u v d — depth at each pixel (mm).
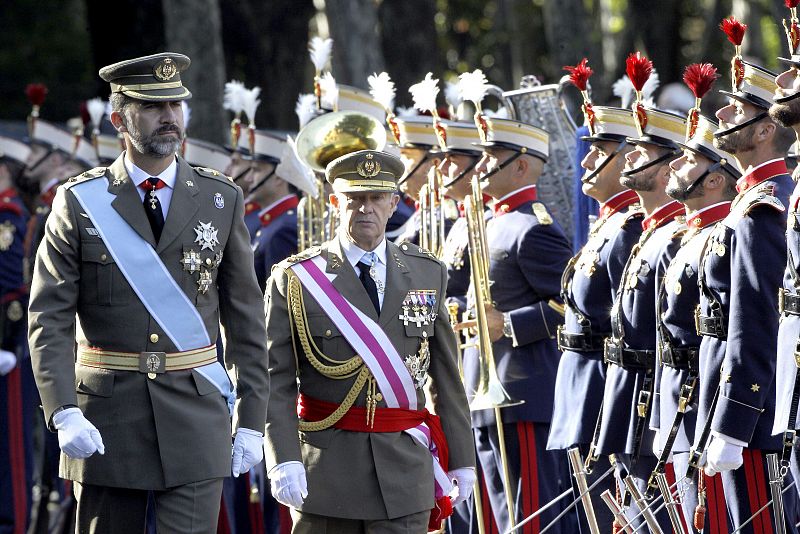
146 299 20531
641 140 24078
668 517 24062
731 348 20609
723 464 20625
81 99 87562
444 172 29984
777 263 20391
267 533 31594
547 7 68938
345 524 21594
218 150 35781
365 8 62312
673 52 76750
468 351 28609
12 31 86750
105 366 20531
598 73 65750
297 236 32594
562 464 27875
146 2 59562
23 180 40719
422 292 22109
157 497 20547
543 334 27500
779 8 39562
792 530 22828
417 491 21438
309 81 82000
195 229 20891
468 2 97562
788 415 19859
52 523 36500
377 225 21844
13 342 36688
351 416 21484
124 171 20891
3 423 35469
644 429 23844
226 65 76875
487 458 28281
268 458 21406
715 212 22734
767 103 21312
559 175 32688
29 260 37938
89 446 19656
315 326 21641
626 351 24125
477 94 28781
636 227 25000
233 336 21328
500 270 28203
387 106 30969
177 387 20562
